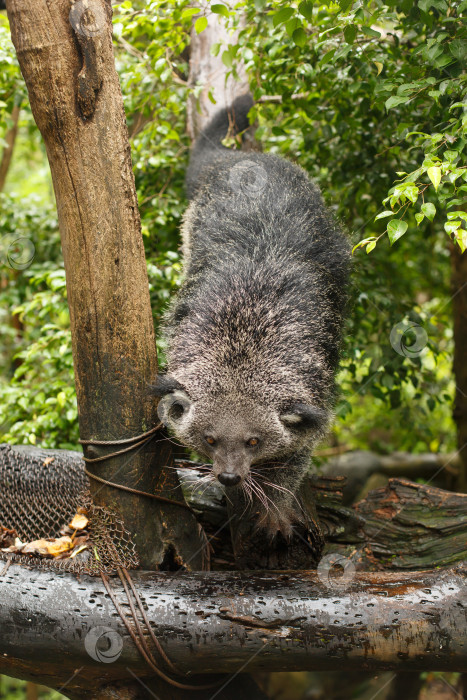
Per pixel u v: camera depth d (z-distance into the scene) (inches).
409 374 180.4
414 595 102.6
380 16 122.6
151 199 185.0
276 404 110.1
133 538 111.7
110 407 109.3
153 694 109.2
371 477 270.4
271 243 121.5
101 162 102.3
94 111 100.3
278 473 122.4
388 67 136.0
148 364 111.7
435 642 99.6
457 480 208.7
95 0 97.3
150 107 177.2
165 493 115.6
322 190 163.6
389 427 254.4
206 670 103.0
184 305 120.2
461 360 193.3
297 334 112.2
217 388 109.6
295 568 126.2
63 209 104.4
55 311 170.1
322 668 103.0
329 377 120.7
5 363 261.3
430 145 110.7
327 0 121.8
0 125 184.4
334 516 137.1
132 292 107.9
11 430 161.9
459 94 114.7
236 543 125.3
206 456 119.3
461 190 105.6
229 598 102.4
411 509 136.1
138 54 189.2
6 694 253.4
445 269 233.3
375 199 166.1
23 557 109.6
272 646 100.3
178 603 101.7
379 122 160.6
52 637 99.1
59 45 96.3
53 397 167.0
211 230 130.1
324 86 154.6
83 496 128.6
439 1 113.1
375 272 180.1
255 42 154.2
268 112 183.2
